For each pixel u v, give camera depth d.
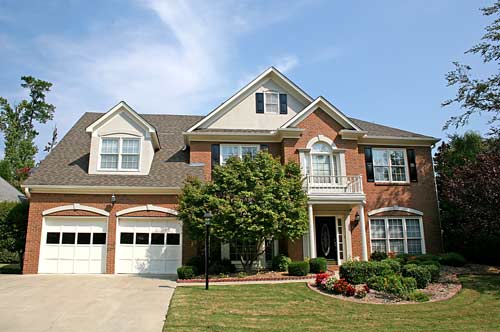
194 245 19.52
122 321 10.28
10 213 22.20
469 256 21.28
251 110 23.50
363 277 15.10
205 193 17.52
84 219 19.34
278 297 13.21
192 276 16.72
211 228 16.66
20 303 12.05
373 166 23.34
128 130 21.25
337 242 21.80
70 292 13.85
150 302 12.41
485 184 16.70
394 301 12.91
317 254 21.44
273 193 17.28
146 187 19.62
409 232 22.83
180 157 22.97
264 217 16.50
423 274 14.84
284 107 23.89
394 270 15.84
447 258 19.34
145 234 19.59
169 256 19.48
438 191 25.55
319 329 9.98
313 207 21.62
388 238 22.41
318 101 22.48
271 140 22.80
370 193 22.83
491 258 19.86
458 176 18.64
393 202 22.92
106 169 20.72
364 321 10.78
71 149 22.52
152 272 19.20
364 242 20.22
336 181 21.75
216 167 18.12
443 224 23.34
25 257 18.62
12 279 16.69
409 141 23.86
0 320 10.19
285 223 16.98
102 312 11.16
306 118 22.45
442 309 12.02
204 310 11.38
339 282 14.02
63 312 11.09
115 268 18.97
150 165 21.19
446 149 27.69
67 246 19.02
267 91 23.92
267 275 17.36
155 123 26.92
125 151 21.14
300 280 16.39
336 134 22.55
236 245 20.36
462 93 21.36
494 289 14.38
